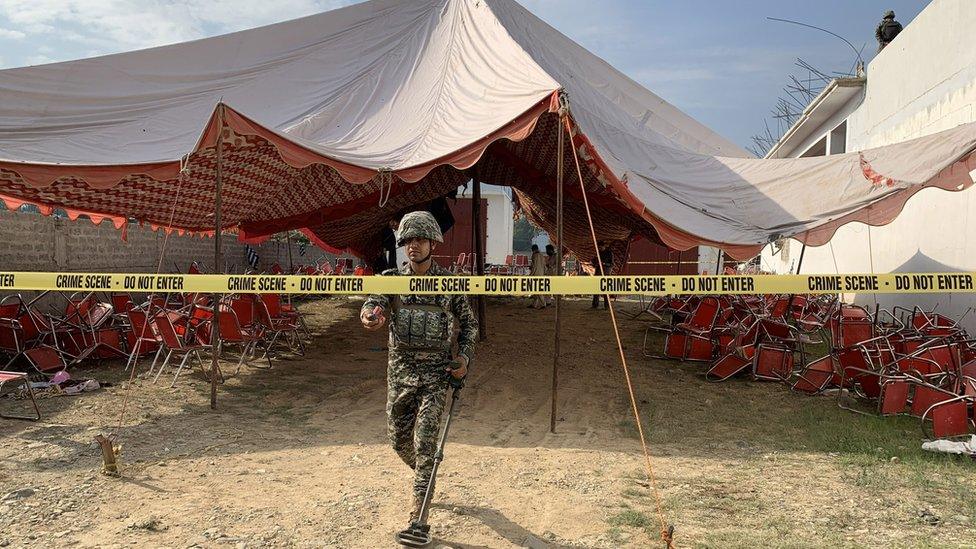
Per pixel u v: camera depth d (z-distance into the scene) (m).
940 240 10.14
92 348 8.07
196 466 4.66
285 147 6.32
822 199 7.80
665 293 3.96
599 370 8.87
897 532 3.67
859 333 7.29
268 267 20.75
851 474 4.71
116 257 12.70
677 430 5.98
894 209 7.66
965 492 4.30
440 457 3.48
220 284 4.26
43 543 3.35
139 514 3.76
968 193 9.33
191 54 8.70
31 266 10.20
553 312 15.35
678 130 11.44
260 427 5.79
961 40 9.81
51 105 7.59
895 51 12.38
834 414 6.57
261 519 3.71
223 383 7.48
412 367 3.62
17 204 9.05
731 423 6.24
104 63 8.17
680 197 8.10
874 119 13.47
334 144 7.41
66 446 5.02
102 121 7.71
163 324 7.18
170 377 7.67
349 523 3.67
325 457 4.96
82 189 8.50
